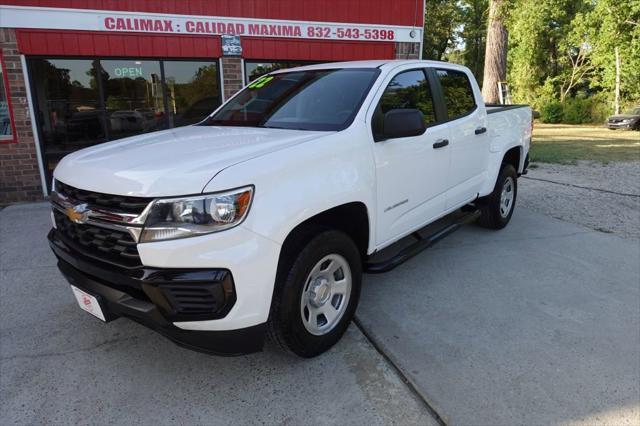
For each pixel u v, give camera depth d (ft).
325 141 9.50
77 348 10.46
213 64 28.04
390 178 11.13
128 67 26.37
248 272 7.84
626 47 86.84
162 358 10.06
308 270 8.97
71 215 8.57
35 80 24.80
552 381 9.14
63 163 9.80
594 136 64.75
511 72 111.14
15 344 10.64
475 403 8.52
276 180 8.28
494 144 16.76
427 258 15.61
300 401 8.65
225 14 27.12
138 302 7.93
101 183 8.19
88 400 8.75
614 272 14.42
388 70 12.00
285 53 29.07
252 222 7.84
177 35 26.40
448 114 14.07
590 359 9.87
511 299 12.62
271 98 12.71
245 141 9.56
